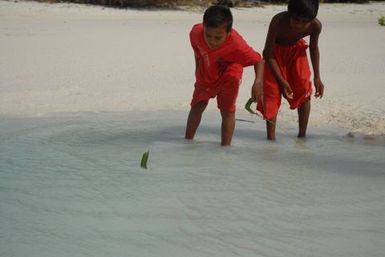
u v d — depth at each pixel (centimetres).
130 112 678
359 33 1753
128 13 2144
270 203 367
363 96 778
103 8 2217
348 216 347
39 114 650
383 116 661
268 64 553
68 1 2303
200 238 308
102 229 319
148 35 1547
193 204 361
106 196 374
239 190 392
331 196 385
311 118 659
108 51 1219
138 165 450
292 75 564
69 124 602
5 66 985
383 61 1141
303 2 521
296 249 297
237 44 505
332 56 1210
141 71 984
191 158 477
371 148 532
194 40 518
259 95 507
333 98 763
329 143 552
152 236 310
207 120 651
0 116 634
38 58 1091
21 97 742
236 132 593
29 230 316
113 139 541
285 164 466
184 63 1085
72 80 878
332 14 2502
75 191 383
